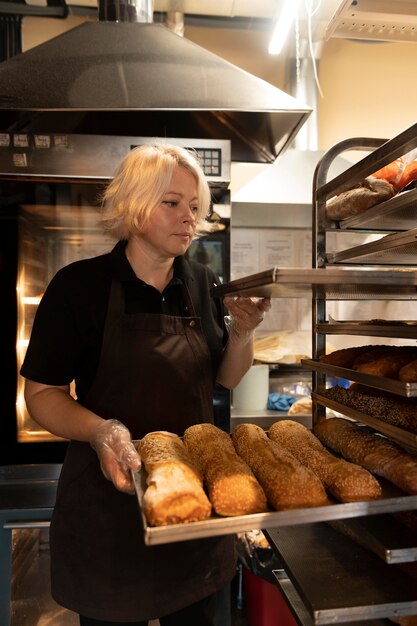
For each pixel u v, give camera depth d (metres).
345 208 1.08
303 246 2.48
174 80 1.63
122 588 1.06
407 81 2.50
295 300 2.46
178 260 1.21
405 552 0.67
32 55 1.65
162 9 2.26
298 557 0.82
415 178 1.04
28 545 1.89
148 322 1.10
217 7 2.25
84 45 1.69
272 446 0.86
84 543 1.07
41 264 1.59
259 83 1.69
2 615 1.51
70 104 1.55
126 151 1.56
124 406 1.08
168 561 1.07
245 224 2.43
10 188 1.54
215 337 1.25
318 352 1.15
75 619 1.63
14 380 1.55
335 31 1.13
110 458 0.82
